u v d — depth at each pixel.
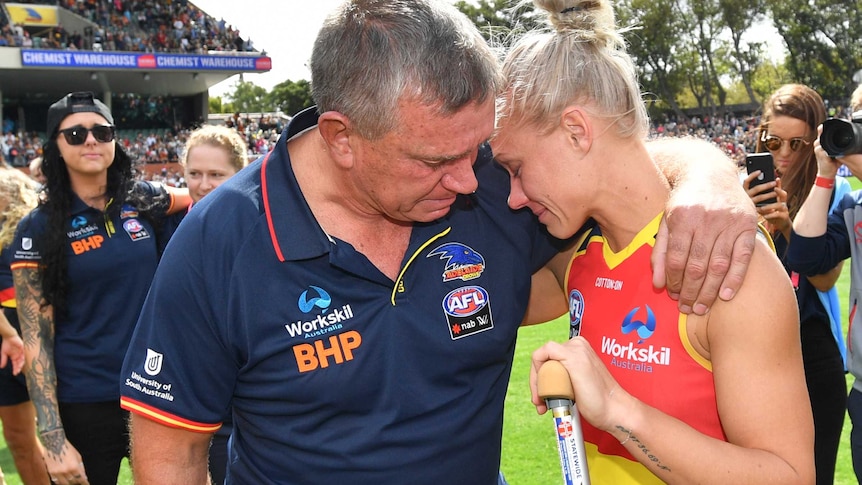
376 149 1.39
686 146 1.78
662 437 1.41
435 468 1.63
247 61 36.47
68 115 2.97
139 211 3.18
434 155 1.37
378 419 1.58
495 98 1.44
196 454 1.65
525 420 5.01
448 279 1.63
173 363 1.54
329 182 1.58
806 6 43.88
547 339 7.43
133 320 3.15
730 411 1.42
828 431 2.95
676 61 47.62
